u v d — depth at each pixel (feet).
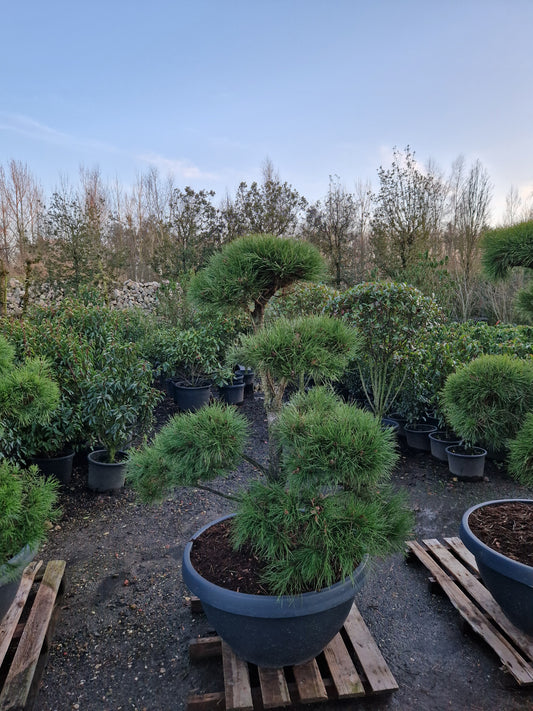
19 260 47.55
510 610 6.17
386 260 38.04
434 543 8.80
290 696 5.55
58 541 9.57
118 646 6.68
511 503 7.90
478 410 9.29
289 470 5.01
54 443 11.50
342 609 5.46
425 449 15.06
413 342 14.42
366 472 4.87
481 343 16.12
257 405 20.42
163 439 6.16
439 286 29.01
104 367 12.34
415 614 7.38
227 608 5.18
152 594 7.85
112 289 29.35
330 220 43.19
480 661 6.38
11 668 5.71
